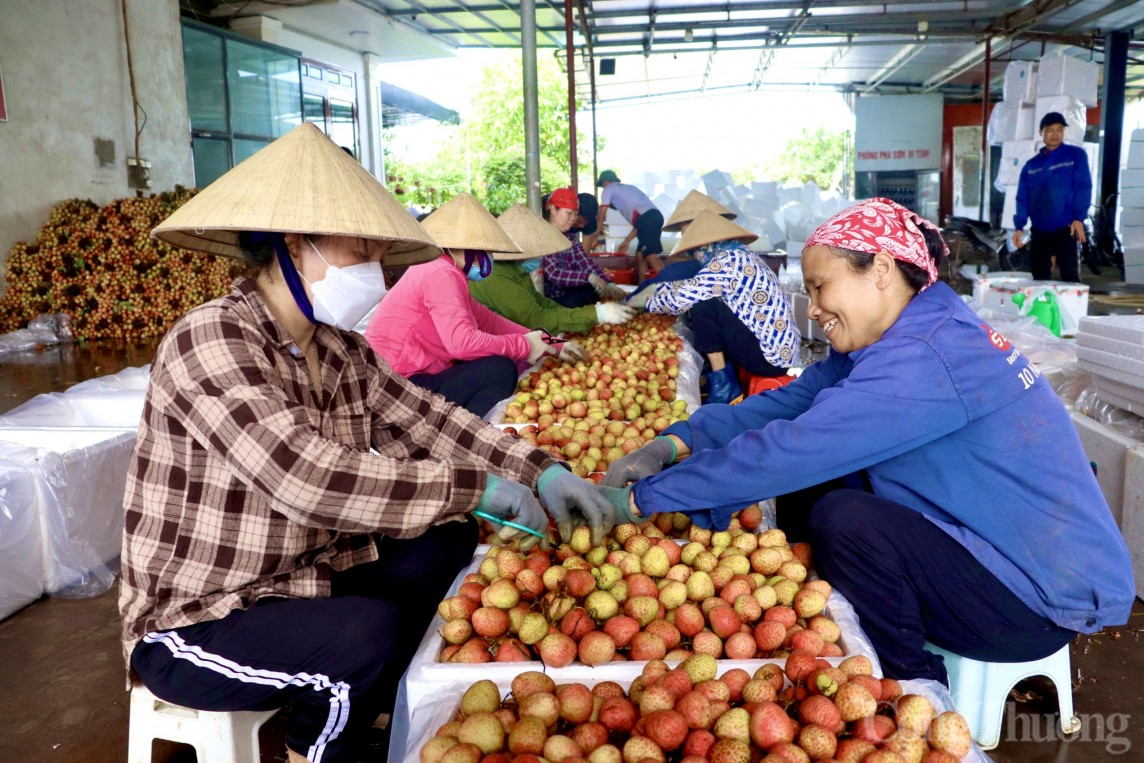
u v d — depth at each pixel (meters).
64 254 8.62
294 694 1.68
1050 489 1.78
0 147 8.60
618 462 2.19
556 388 3.62
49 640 2.70
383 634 1.67
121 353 7.96
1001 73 18.94
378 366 2.05
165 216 8.81
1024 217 9.38
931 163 19.61
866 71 18.62
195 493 1.63
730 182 14.14
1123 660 2.55
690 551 1.96
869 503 1.87
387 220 1.62
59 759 2.12
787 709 1.46
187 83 11.84
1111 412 3.32
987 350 1.77
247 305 1.66
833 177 41.56
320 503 1.52
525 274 4.81
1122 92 14.45
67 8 9.35
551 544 1.96
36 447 3.10
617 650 1.72
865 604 1.88
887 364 1.76
